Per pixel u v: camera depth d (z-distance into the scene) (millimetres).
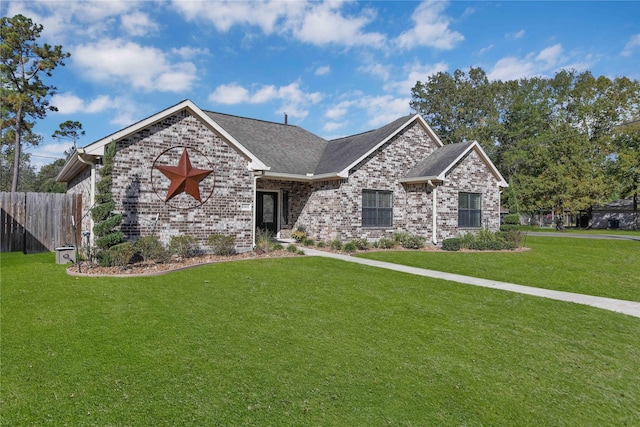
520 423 3873
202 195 12867
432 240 17578
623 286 10430
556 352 5703
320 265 11680
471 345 5820
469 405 4152
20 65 25672
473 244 16859
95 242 10555
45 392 4020
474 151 19172
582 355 5641
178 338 5609
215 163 13125
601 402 4359
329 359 5113
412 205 18547
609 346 6020
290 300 7773
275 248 14188
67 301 7234
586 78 41906
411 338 6004
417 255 14711
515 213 21109
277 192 18609
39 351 5020
